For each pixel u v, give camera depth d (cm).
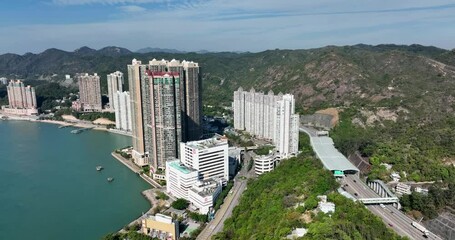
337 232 19175
